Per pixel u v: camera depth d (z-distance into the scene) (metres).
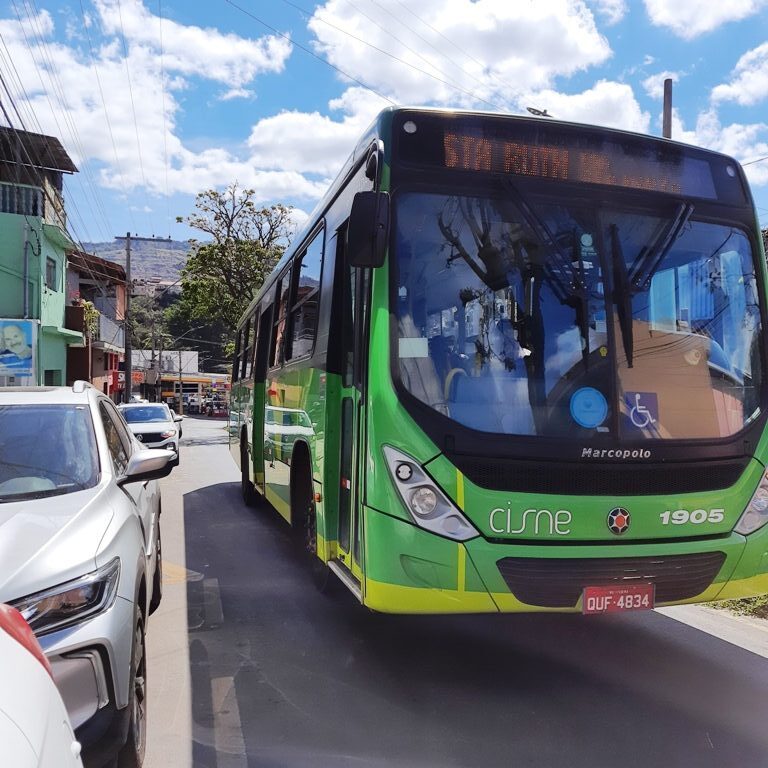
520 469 3.68
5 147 25.73
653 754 3.40
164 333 87.25
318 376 5.31
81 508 3.28
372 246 3.76
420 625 5.27
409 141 4.07
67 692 2.59
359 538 4.02
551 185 4.16
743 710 3.88
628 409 3.90
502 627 5.24
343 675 4.32
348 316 4.68
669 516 3.83
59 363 28.92
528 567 3.63
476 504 3.63
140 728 3.22
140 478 3.99
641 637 5.05
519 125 4.20
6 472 3.64
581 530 3.70
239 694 4.04
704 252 4.32
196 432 36.28
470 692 4.09
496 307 3.94
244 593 6.07
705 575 3.90
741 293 4.36
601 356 3.95
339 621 5.33
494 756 3.36
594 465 3.75
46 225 25.33
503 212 4.08
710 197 4.44
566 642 4.94
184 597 5.96
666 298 4.15
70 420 4.12
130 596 3.03
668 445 3.88
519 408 3.78
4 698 1.52
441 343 3.84
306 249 6.42
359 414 4.05
